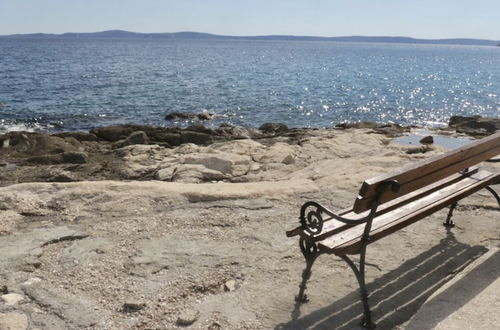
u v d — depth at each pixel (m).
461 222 5.39
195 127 19.53
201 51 148.38
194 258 4.55
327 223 3.96
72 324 3.53
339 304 3.80
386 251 4.71
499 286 3.81
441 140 18.00
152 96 34.59
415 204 4.39
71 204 5.93
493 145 4.73
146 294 3.93
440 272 4.29
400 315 3.64
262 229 5.23
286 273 4.30
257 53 141.50
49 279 4.19
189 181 8.60
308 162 10.38
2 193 6.04
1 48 138.12
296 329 3.46
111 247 4.81
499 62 117.25
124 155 12.95
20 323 3.51
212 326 3.51
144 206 5.87
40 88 37.38
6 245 4.84
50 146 14.91
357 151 11.53
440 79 56.66
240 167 9.55
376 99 35.84
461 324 3.34
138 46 193.88
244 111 29.11
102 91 36.44
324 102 33.47
